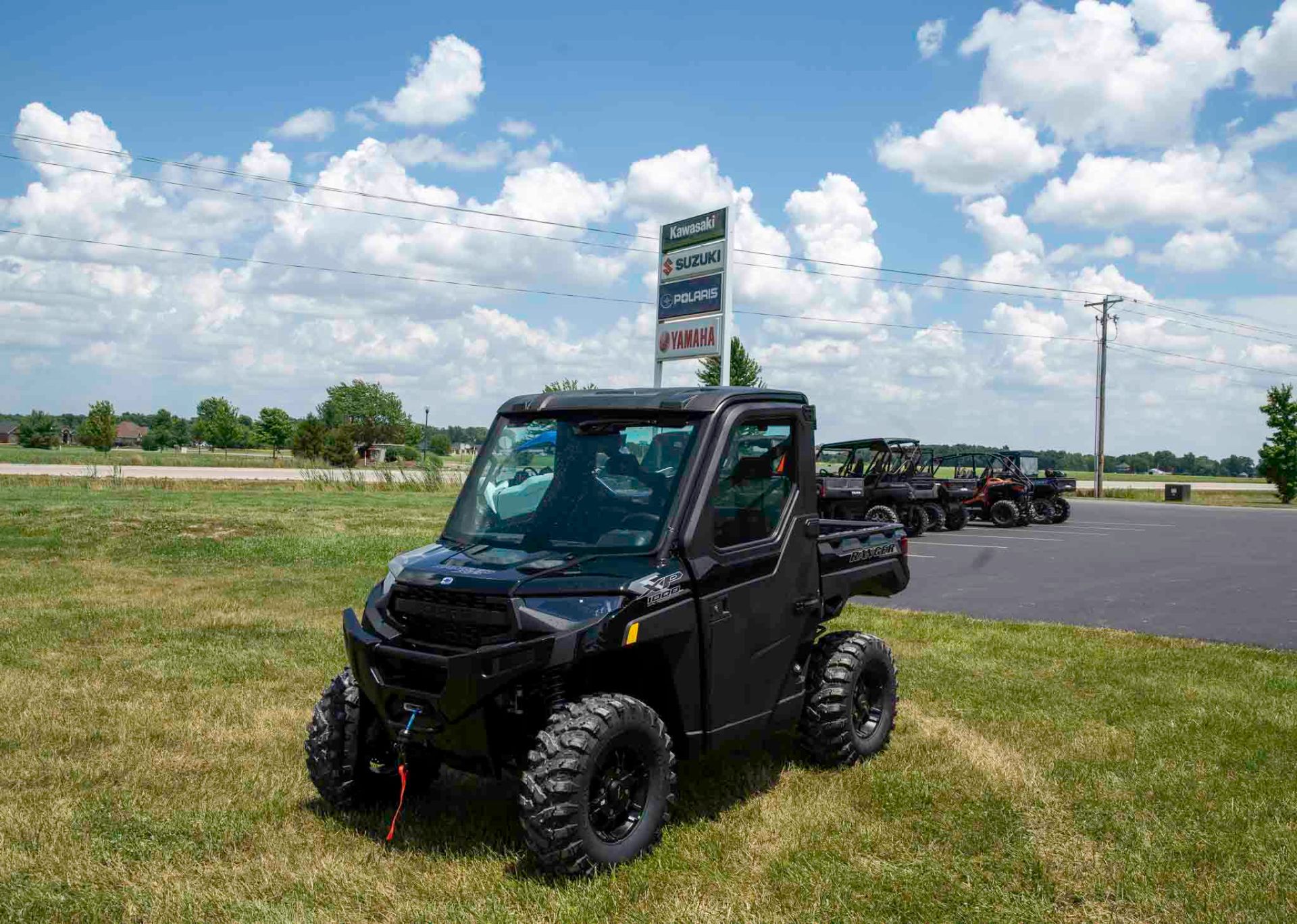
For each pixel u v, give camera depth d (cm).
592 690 437
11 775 529
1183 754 586
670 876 402
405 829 456
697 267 1922
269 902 385
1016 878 412
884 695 583
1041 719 663
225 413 11700
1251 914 382
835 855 432
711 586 439
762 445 487
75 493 2630
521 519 457
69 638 890
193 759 560
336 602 1098
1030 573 1550
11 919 368
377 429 9331
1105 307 5128
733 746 584
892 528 619
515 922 363
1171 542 2203
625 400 470
